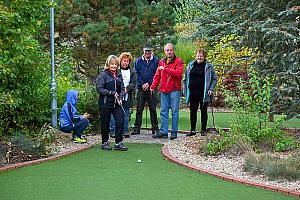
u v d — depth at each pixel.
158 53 15.77
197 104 11.79
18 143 9.29
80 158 9.37
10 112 10.80
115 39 15.34
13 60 9.66
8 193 6.85
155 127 12.45
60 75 14.71
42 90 11.48
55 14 15.09
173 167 8.66
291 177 7.55
